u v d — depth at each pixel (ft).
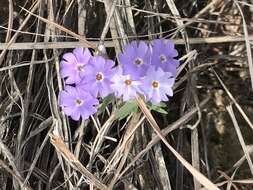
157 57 0.43
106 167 0.49
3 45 0.53
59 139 0.47
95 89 0.43
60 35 0.54
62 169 0.50
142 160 0.50
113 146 0.53
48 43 0.53
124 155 0.48
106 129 0.50
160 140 0.52
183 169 0.53
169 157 0.54
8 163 0.51
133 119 0.49
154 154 0.51
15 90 0.53
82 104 0.44
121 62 0.42
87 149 0.52
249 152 0.51
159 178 0.50
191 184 0.53
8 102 0.53
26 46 0.53
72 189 0.49
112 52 0.55
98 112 0.50
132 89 0.42
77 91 0.44
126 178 0.50
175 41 0.55
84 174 0.48
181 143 0.54
